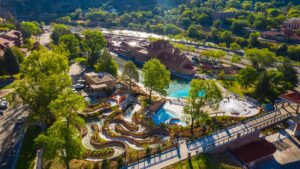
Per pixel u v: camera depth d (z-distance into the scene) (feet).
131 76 452.35
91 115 362.94
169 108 397.19
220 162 270.26
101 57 521.65
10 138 293.84
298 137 331.16
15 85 297.33
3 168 250.98
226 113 378.32
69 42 599.98
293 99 351.87
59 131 229.04
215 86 328.08
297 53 646.74
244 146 298.76
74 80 481.46
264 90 426.10
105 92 439.22
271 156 299.17
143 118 360.69
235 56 584.40
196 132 324.39
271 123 331.98
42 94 288.51
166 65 578.25
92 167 261.44
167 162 258.78
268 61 541.75
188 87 490.49
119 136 318.04
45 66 325.01
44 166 254.68
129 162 261.44
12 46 559.79
